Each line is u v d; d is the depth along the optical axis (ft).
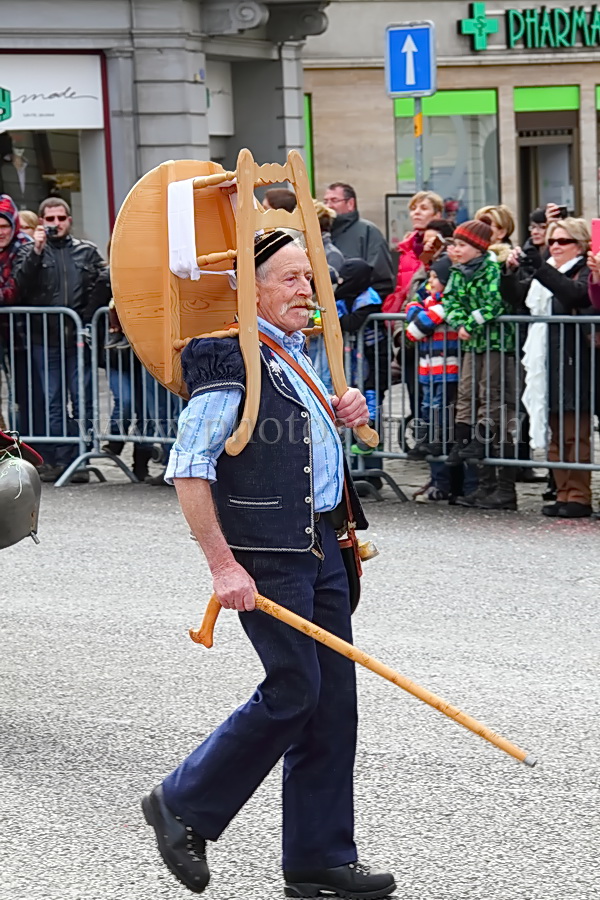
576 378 36.29
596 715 22.30
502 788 19.51
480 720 22.13
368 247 43.73
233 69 79.97
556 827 18.22
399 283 43.93
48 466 44.04
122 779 20.15
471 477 39.68
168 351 16.58
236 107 80.33
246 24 71.51
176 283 16.51
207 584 30.96
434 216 43.32
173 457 15.23
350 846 16.51
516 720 22.11
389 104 91.66
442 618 27.91
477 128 96.32
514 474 38.50
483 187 96.99
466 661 25.09
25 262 43.01
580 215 100.63
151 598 29.84
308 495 15.65
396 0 91.15
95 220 71.31
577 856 17.35
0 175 69.10
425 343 38.45
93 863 17.47
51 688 24.11
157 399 42.27
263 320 16.01
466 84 95.45
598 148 100.58
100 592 30.40
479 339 37.35
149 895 16.60
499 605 28.81
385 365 39.96
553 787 19.51
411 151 93.15
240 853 17.66
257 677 24.47
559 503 37.50
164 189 16.43
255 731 15.43
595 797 19.15
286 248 15.88
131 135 70.85
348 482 16.37
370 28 90.33
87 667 25.21
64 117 69.87
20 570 32.50
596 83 99.81
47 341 43.19
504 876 16.87
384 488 41.98
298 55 80.18
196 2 71.97
